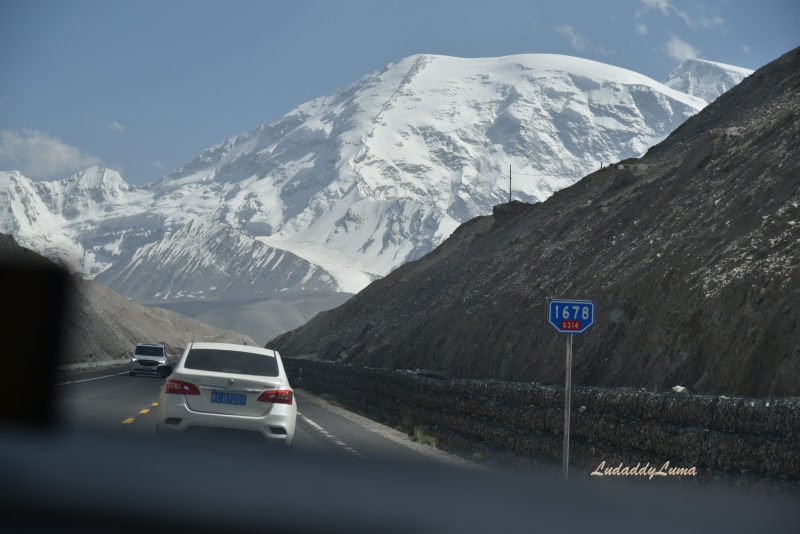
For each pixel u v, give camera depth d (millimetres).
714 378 18734
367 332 75562
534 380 30422
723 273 21531
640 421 13477
